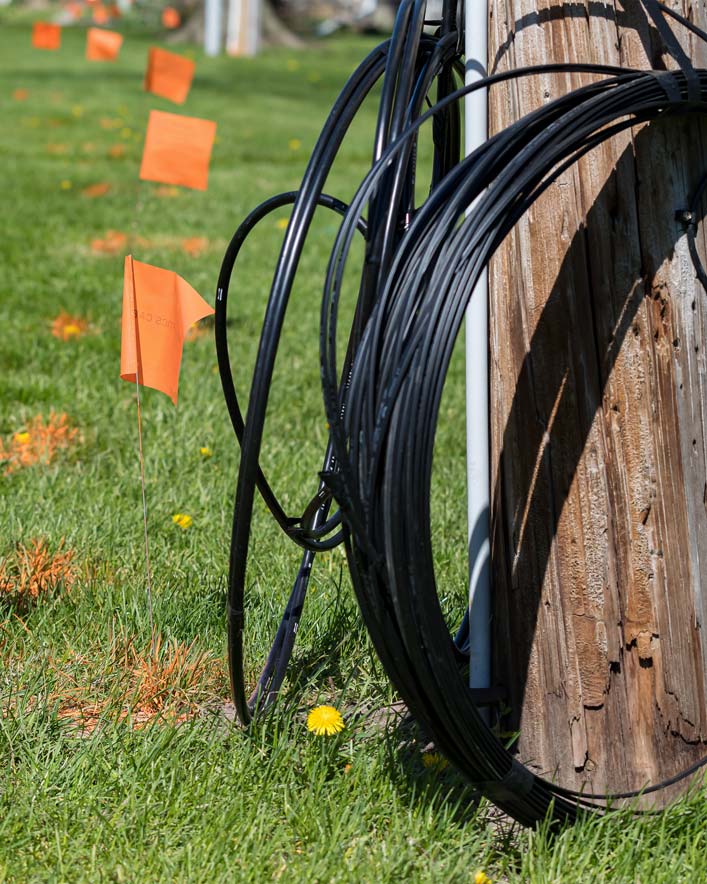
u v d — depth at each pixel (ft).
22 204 43.11
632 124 9.11
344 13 180.04
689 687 9.80
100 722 11.12
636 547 9.73
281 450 19.49
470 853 9.27
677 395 9.65
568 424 9.78
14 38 136.87
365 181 8.47
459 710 8.91
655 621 9.77
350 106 8.97
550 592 9.95
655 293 9.61
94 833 9.36
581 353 9.70
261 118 75.66
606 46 9.62
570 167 9.60
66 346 25.30
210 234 38.99
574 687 9.93
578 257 9.65
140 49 126.00
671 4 9.68
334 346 8.50
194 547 15.48
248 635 12.81
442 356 8.61
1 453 19.04
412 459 8.57
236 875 8.87
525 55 9.78
